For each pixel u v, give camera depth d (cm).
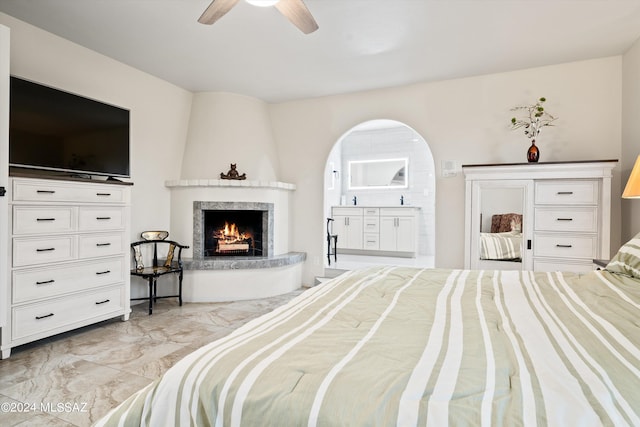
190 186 418
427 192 679
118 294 323
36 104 277
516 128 371
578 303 146
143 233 387
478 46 320
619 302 143
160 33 302
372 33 298
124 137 342
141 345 273
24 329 253
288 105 481
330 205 692
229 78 401
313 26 223
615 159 321
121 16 275
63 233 277
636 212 304
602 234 301
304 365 88
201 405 85
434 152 405
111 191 315
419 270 217
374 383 80
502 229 335
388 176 711
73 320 284
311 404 75
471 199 345
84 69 329
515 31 293
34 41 292
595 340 104
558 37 303
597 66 344
